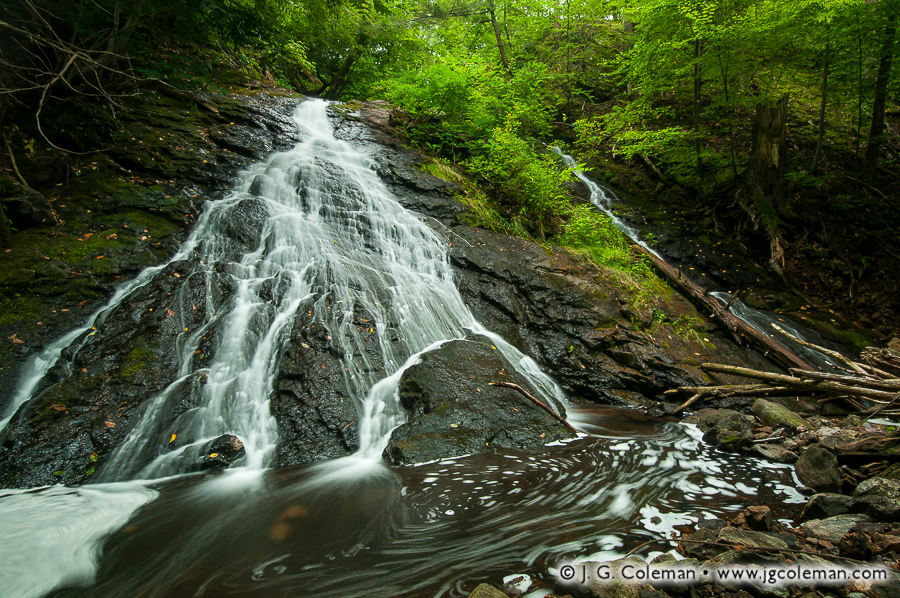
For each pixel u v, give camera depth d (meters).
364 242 7.17
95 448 4.00
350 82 15.56
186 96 9.07
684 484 3.68
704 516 3.17
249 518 3.23
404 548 2.85
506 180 9.66
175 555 2.83
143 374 4.64
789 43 10.59
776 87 12.21
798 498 3.43
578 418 5.34
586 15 16.70
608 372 6.17
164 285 5.56
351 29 14.30
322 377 4.86
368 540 2.95
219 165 7.82
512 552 2.78
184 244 6.36
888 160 12.85
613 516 3.18
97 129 7.32
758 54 10.69
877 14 9.77
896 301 9.52
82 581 2.61
